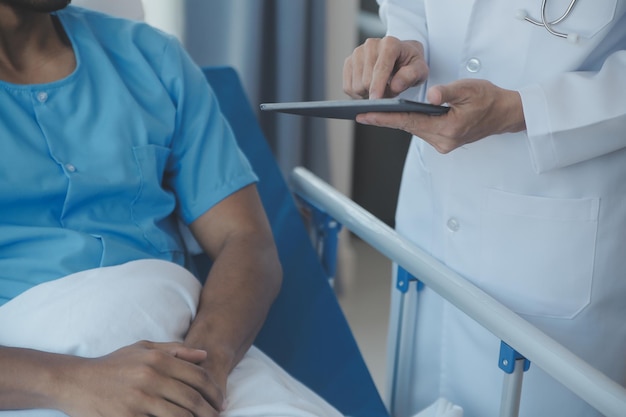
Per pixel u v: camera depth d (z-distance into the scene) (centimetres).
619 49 140
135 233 146
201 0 264
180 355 124
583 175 140
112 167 143
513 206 143
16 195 136
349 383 166
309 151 295
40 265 135
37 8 131
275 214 186
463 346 157
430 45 151
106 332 126
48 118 139
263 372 138
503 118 129
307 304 176
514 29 138
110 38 153
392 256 149
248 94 273
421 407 171
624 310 147
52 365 119
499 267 147
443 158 149
